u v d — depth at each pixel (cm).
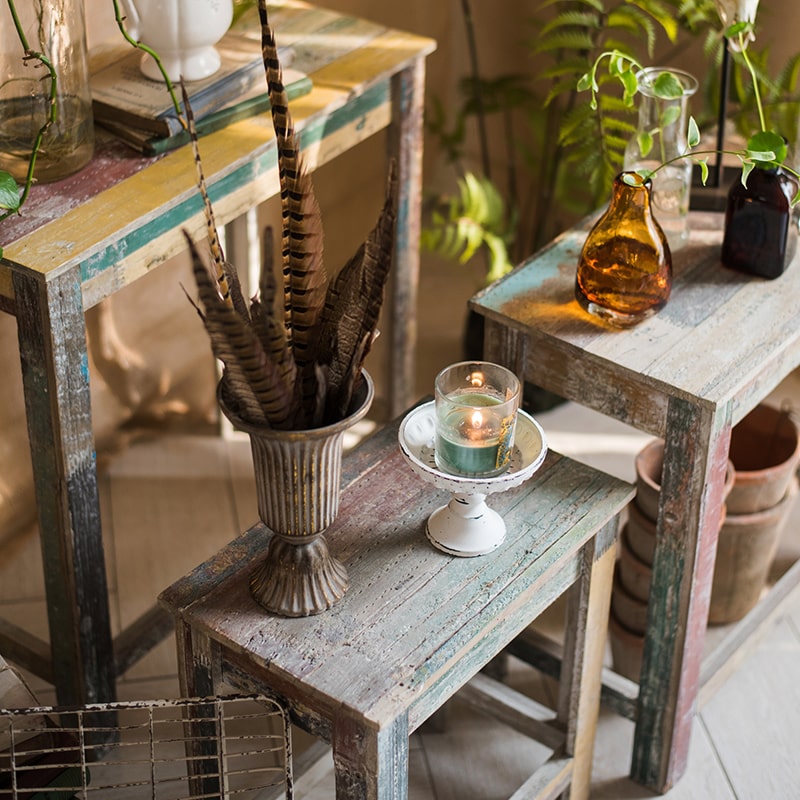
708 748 208
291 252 135
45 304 159
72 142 172
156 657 220
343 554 156
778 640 227
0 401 226
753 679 220
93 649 188
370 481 167
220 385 137
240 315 139
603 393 172
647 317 173
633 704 194
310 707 146
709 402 160
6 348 222
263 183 187
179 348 260
